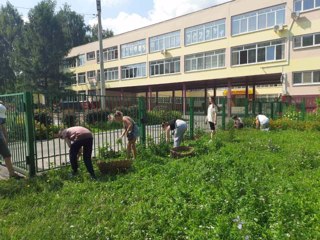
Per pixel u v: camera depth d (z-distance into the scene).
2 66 49.25
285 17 26.23
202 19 32.75
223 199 4.61
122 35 43.50
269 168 7.03
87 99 8.36
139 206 4.76
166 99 11.58
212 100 12.75
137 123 9.79
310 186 5.48
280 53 26.77
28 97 6.85
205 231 3.75
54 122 7.64
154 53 38.78
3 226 4.33
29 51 42.47
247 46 29.12
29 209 4.92
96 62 49.22
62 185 6.13
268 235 3.54
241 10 29.20
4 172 7.61
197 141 9.99
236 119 16.62
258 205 4.29
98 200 5.17
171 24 36.25
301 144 10.66
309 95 24.97
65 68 46.69
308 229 3.69
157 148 9.28
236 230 3.54
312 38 24.75
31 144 6.94
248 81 33.84
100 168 6.94
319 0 24.14
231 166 6.96
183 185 5.56
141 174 6.67
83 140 6.63
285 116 19.89
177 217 4.16
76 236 3.87
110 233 3.96
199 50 33.25
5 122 7.61
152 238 3.80
